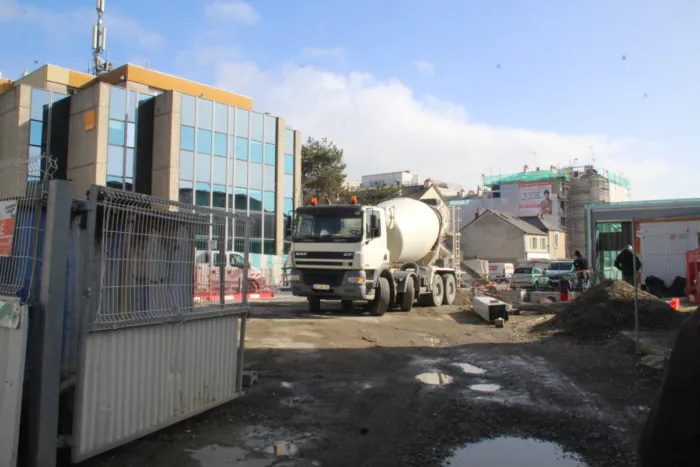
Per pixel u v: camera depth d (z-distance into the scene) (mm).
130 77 30359
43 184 3855
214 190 28250
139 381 4426
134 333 4379
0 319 3752
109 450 4387
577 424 5473
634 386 6906
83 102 25422
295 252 14180
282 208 31500
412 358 8945
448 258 19641
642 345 8711
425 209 17906
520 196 67938
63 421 4070
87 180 24844
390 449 4832
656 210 22891
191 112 27312
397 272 16016
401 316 14781
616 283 11891
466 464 4520
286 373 7629
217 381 5516
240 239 5965
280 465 4406
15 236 4035
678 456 1595
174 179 26281
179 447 4668
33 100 24781
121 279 4359
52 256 3693
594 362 8383
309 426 5395
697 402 1585
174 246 4973
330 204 14719
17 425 3572
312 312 15227
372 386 7008
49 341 3672
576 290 19453
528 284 28031
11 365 3650
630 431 5258
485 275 34312
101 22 36562
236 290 5875
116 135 25547
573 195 68875
